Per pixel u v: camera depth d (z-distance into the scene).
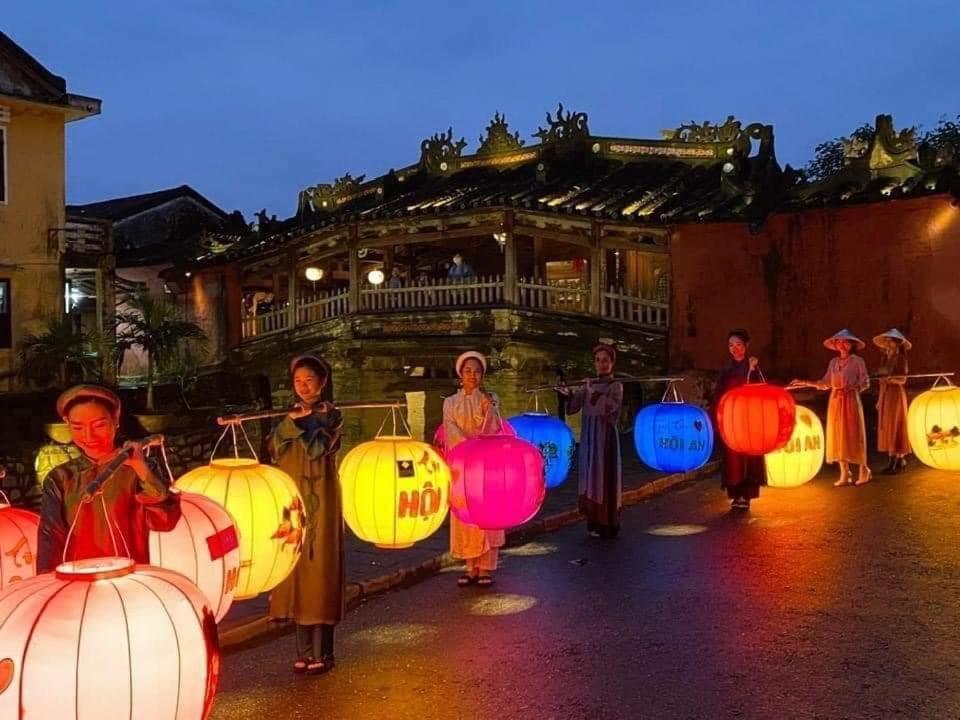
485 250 22.44
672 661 5.72
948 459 11.66
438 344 17.81
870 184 16.30
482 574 7.74
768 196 16.70
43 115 19.72
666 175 20.00
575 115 21.30
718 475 13.64
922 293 15.66
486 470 6.97
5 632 3.24
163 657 3.31
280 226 24.66
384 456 6.43
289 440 5.64
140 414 17.08
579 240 18.02
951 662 5.54
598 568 8.25
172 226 30.41
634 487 12.03
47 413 18.11
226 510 5.02
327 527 5.61
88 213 30.91
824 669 5.48
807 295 16.58
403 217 17.84
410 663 5.89
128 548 4.11
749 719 4.81
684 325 17.42
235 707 5.25
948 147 16.09
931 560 7.96
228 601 4.91
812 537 9.04
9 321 19.23
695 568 8.06
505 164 22.36
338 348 18.78
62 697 3.15
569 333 17.45
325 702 5.29
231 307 22.80
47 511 4.07
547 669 5.68
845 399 11.94
